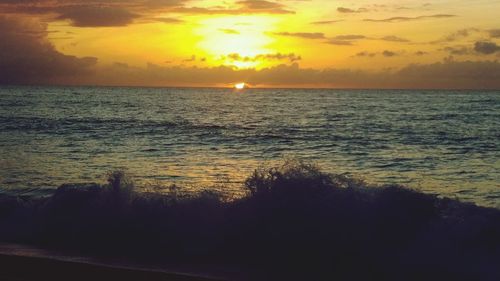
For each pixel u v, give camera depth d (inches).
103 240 375.6
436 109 2608.3
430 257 323.0
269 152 1002.7
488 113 2241.6
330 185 377.4
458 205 359.3
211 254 346.9
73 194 416.2
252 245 356.5
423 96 5354.3
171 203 393.1
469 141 1186.6
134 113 2284.7
